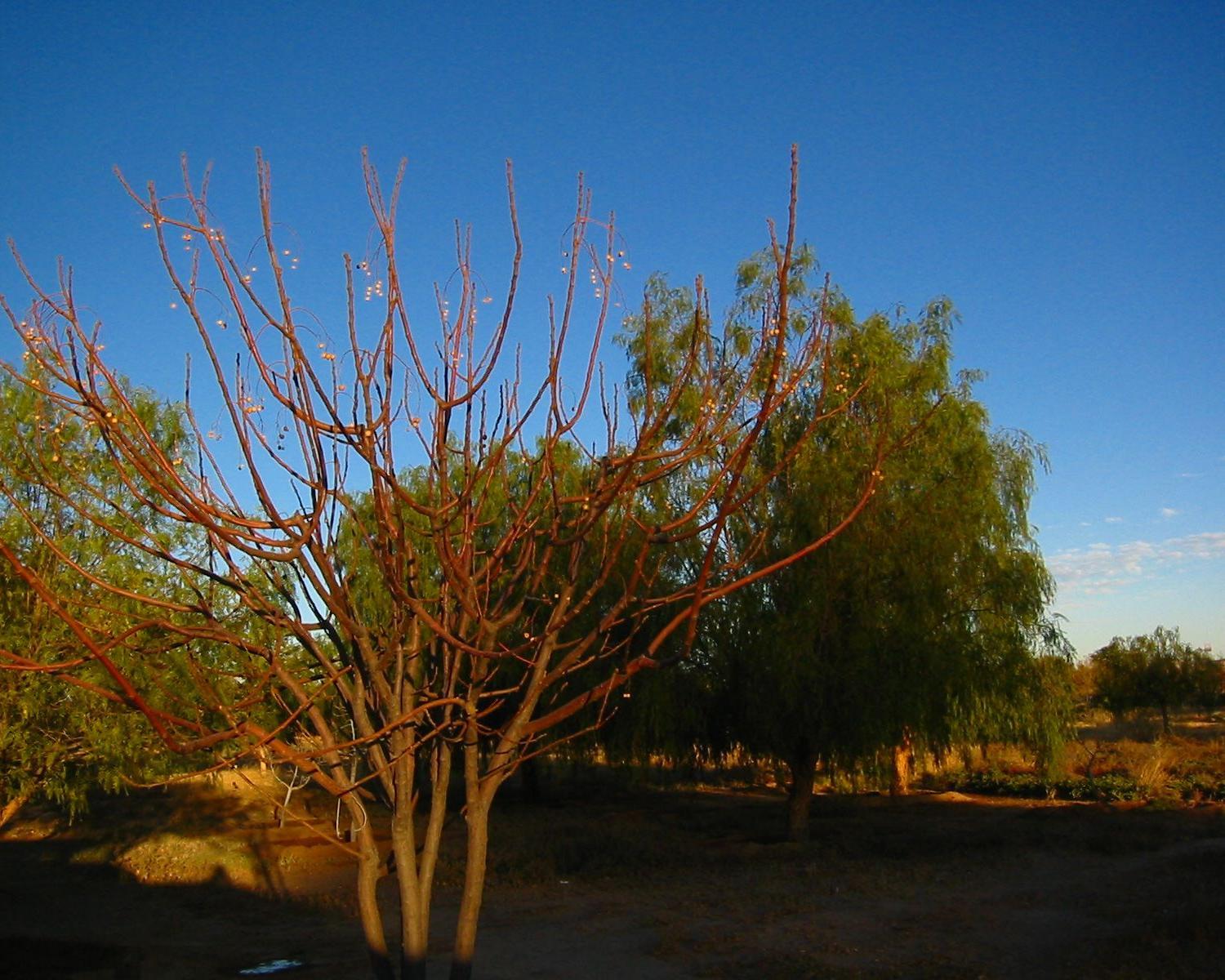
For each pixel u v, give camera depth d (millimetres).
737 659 20469
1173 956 11359
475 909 4879
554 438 4691
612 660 19281
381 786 4969
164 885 19656
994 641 21094
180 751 3908
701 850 21766
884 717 19234
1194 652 46188
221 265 4480
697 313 4852
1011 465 24219
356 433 4414
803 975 11586
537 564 6289
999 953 12281
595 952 13195
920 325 22812
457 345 4871
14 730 11258
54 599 3646
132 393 10117
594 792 36969
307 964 13312
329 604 4637
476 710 4895
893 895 16047
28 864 22156
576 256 4793
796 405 20875
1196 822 23984
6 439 11047
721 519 4094
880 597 20078
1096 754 37594
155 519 11266
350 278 4672
